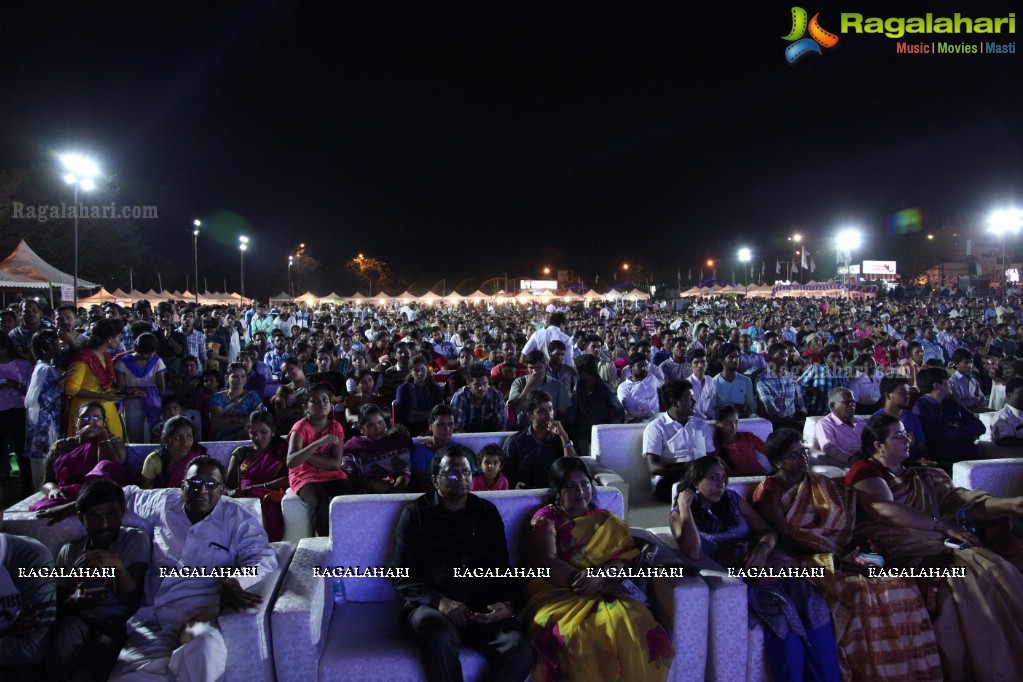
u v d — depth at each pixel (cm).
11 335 755
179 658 296
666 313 3650
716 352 986
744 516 390
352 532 377
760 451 554
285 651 308
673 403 563
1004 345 1371
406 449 523
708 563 363
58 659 314
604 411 681
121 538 351
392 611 366
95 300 3638
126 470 468
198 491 346
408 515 359
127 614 342
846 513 385
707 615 334
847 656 341
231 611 306
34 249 3638
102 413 484
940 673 343
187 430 464
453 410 631
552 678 317
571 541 357
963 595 353
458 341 1633
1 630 317
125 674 303
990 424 610
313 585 329
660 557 361
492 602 351
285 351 1143
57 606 331
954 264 6881
